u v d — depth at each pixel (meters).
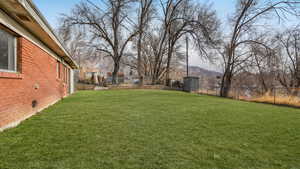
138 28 21.17
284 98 8.95
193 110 5.62
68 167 1.85
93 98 8.83
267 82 15.56
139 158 2.10
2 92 3.07
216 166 1.97
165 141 2.70
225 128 3.53
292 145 2.67
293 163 2.10
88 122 3.74
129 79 24.38
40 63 5.20
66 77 10.64
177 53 24.55
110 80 23.92
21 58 3.89
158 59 23.66
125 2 19.47
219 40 16.73
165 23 22.75
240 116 4.84
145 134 3.02
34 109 4.64
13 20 3.51
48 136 2.78
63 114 4.57
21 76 3.82
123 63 24.59
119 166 1.90
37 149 2.27
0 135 2.79
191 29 20.52
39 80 5.07
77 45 20.28
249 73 15.16
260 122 4.14
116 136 2.87
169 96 10.62
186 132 3.20
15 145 2.38
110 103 6.89
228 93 13.57
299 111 6.11
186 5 20.61
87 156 2.11
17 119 3.63
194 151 2.36
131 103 6.96
